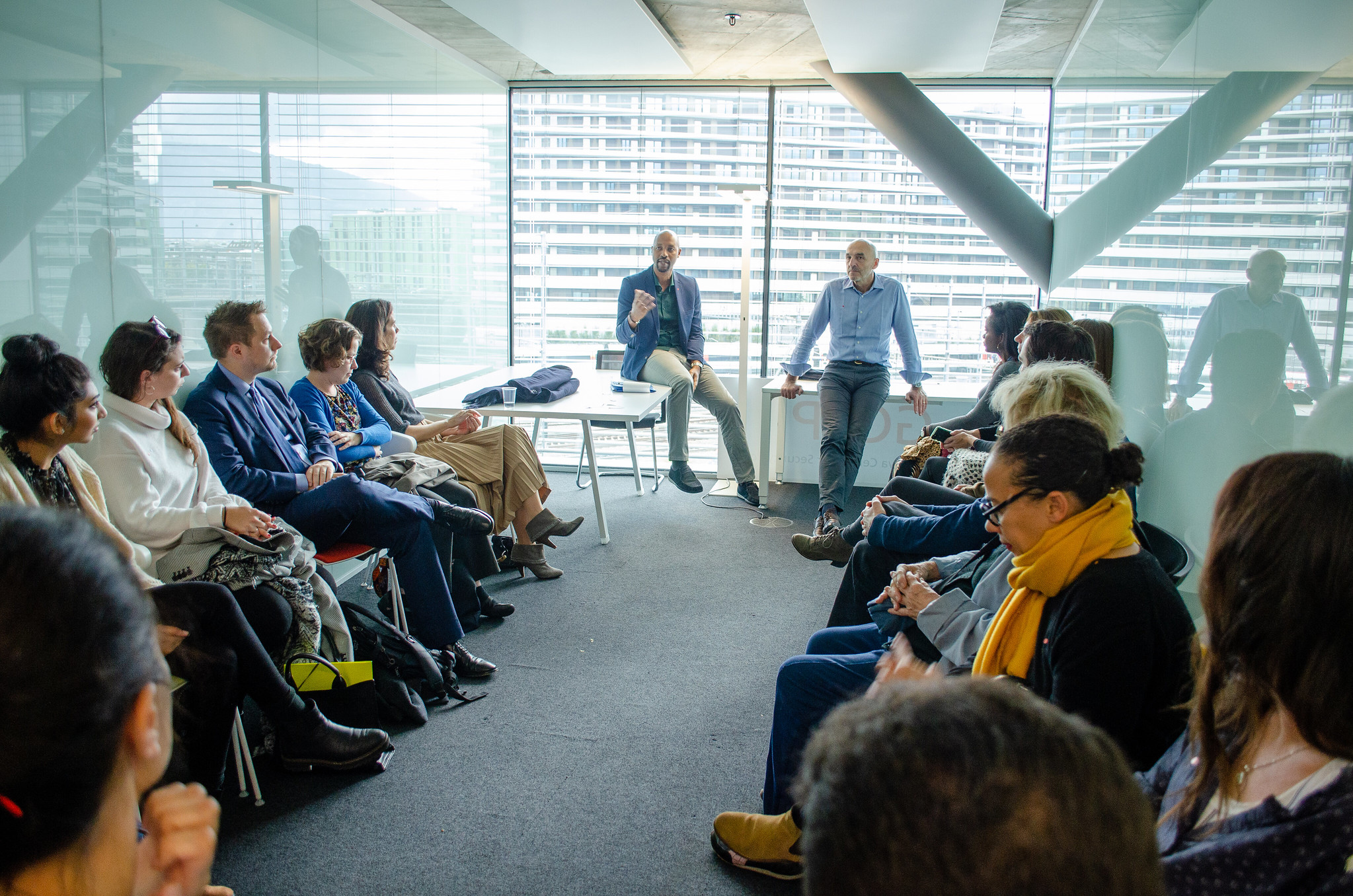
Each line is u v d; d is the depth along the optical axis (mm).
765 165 6012
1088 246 4051
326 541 2916
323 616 2646
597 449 6426
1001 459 1552
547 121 6230
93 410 2146
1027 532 1540
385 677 2717
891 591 2021
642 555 4422
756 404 6156
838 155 5941
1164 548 2074
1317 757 852
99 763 560
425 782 2389
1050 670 1514
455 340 5668
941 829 438
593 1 4141
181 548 2453
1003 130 5746
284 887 1955
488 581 4016
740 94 5957
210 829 741
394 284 4832
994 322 4332
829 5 4000
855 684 1961
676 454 5465
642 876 2014
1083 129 4344
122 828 599
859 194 5957
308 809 2258
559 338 6488
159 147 3037
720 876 2016
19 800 541
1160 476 2686
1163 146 2824
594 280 6375
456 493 3623
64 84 2609
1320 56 1595
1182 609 1478
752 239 5574
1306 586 821
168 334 2564
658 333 5527
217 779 2156
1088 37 4289
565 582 4000
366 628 2760
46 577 542
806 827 495
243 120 3506
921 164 5445
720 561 4348
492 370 6301
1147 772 1131
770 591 3934
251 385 3104
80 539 574
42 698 530
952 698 495
